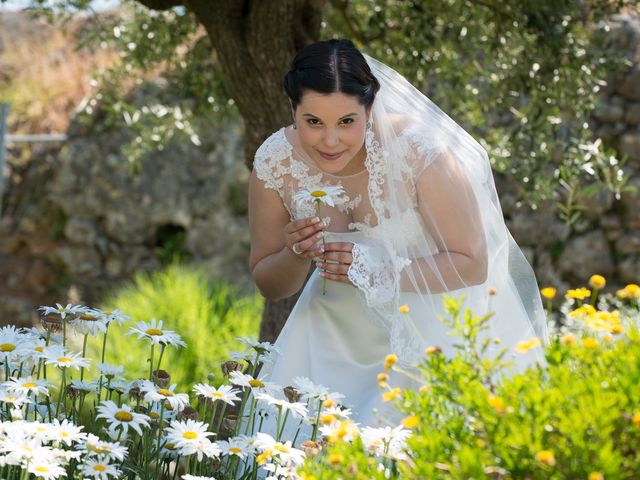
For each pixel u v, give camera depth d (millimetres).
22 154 9672
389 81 2986
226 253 9180
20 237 9398
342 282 2863
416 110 3000
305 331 3094
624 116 7945
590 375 1834
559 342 1945
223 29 4023
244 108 4148
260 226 3156
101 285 9156
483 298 2961
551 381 1815
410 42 4707
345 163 2705
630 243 7867
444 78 5062
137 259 9227
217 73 5445
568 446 1617
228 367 2619
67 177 9328
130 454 2566
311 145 2678
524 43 4438
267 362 3037
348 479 1741
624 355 1863
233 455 2496
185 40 5656
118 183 9273
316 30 4227
